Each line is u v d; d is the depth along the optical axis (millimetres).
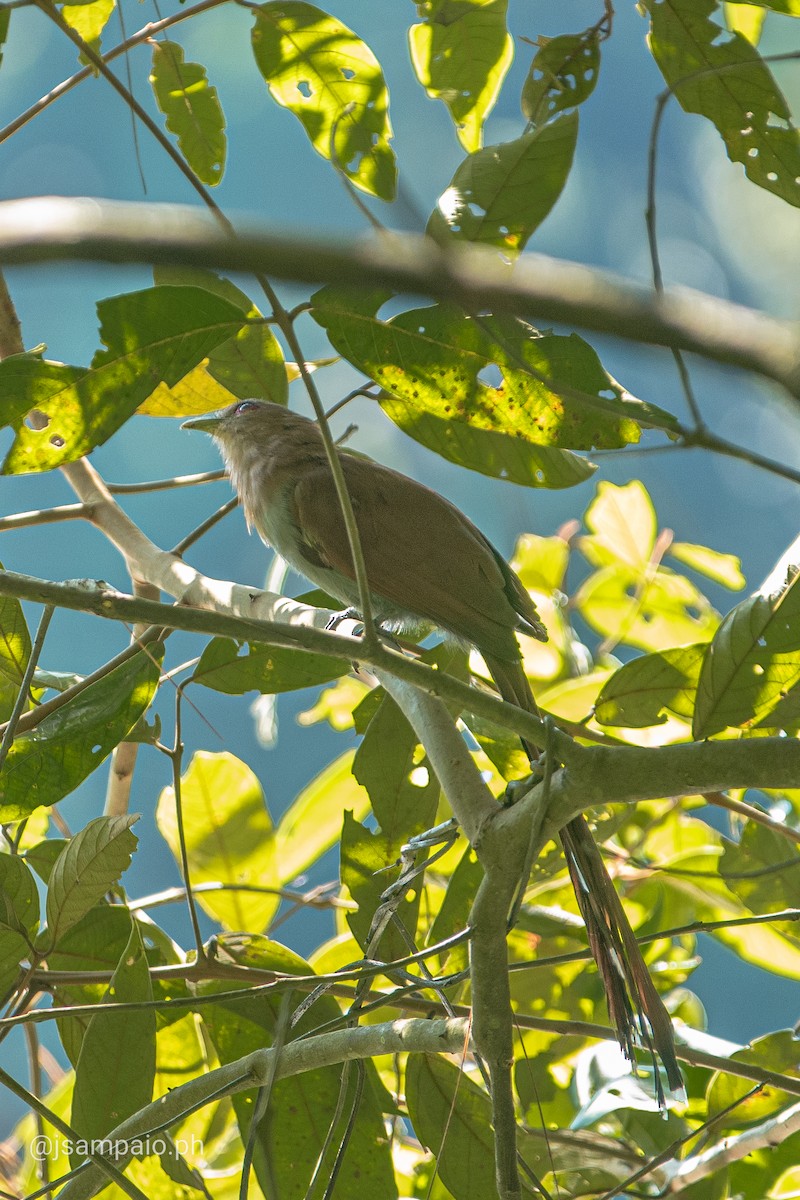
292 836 8367
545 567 8906
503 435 5828
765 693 4824
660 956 7812
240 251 2012
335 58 6168
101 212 1975
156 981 6242
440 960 6191
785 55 4262
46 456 4535
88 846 5250
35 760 5625
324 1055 4820
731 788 4148
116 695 5762
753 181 5738
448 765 4918
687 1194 6051
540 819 4305
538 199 4809
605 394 4848
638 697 6070
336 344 4824
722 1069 5586
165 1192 6023
